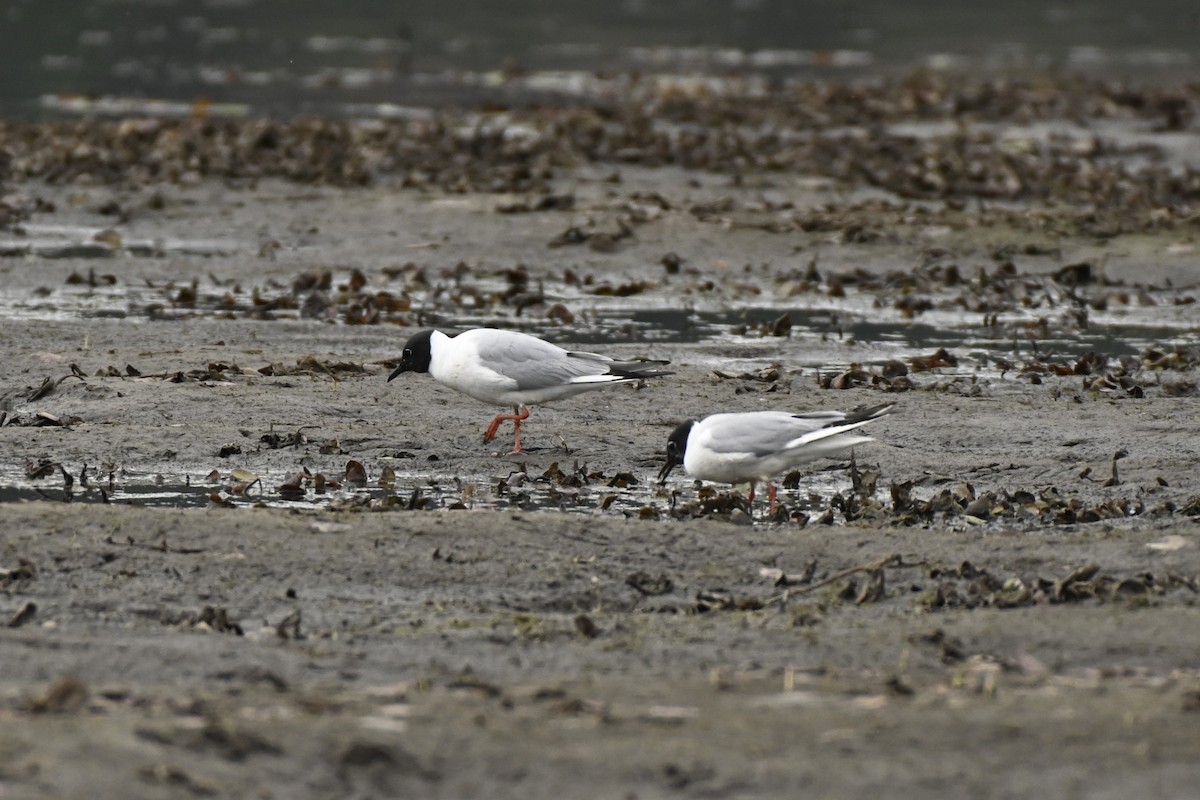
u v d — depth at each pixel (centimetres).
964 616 1027
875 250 2422
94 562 1099
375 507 1277
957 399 1645
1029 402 1633
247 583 1081
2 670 887
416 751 771
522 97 4253
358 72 4806
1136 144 3472
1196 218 2533
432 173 2927
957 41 6031
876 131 3472
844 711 841
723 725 816
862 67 5156
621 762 764
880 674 918
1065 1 7525
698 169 3061
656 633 997
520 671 923
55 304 2073
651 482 1391
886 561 1105
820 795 736
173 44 5350
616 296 2206
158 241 2462
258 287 2203
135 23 5859
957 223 2536
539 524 1191
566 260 2366
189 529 1155
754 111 3888
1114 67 5244
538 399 1441
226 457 1420
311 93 4319
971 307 2161
